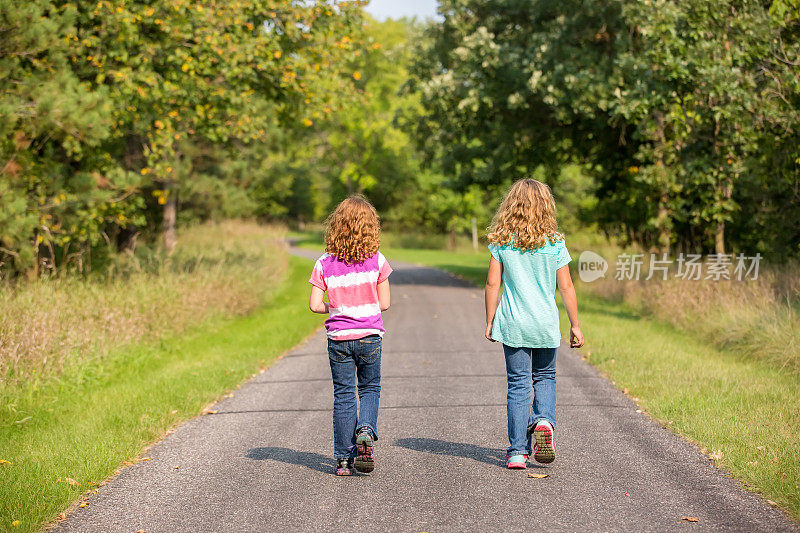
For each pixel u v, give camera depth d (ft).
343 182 293.84
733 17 70.28
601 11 89.92
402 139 266.36
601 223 112.27
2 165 54.54
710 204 79.00
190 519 20.39
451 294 102.53
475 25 113.50
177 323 58.08
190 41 74.54
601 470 24.07
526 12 108.27
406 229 293.84
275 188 279.69
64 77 55.42
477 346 54.39
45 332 41.24
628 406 33.32
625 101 81.20
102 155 72.08
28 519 20.07
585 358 47.09
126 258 79.05
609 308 79.87
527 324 23.54
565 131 112.06
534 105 105.29
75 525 20.04
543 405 23.97
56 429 30.53
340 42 80.38
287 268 130.62
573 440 27.84
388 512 20.67
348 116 263.49
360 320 23.58
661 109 80.23
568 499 21.38
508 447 25.09
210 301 67.97
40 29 51.70
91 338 45.62
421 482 23.29
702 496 21.30
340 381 23.98
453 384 39.73
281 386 40.09
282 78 77.92
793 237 69.56
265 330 63.00
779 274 61.62
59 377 39.81
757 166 69.00
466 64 102.94
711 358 45.93
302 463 25.73
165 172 74.23
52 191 60.39
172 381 40.55
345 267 23.76
